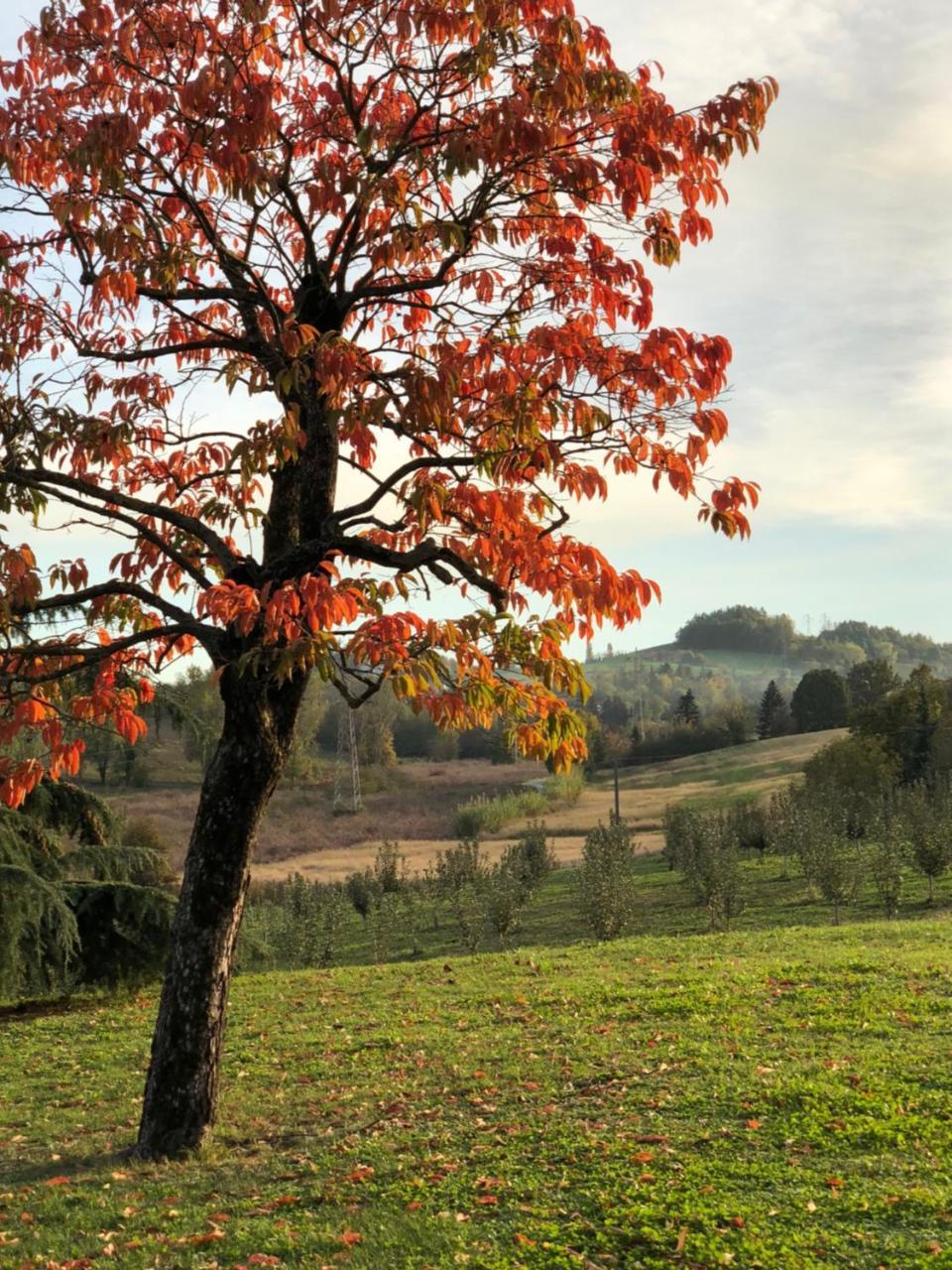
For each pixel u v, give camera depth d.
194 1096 8.47
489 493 7.31
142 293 8.55
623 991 13.38
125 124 7.26
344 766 84.50
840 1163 6.96
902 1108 7.86
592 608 7.05
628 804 71.75
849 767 51.72
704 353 7.42
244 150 7.44
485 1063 10.65
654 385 7.53
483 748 102.69
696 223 7.89
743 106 7.29
